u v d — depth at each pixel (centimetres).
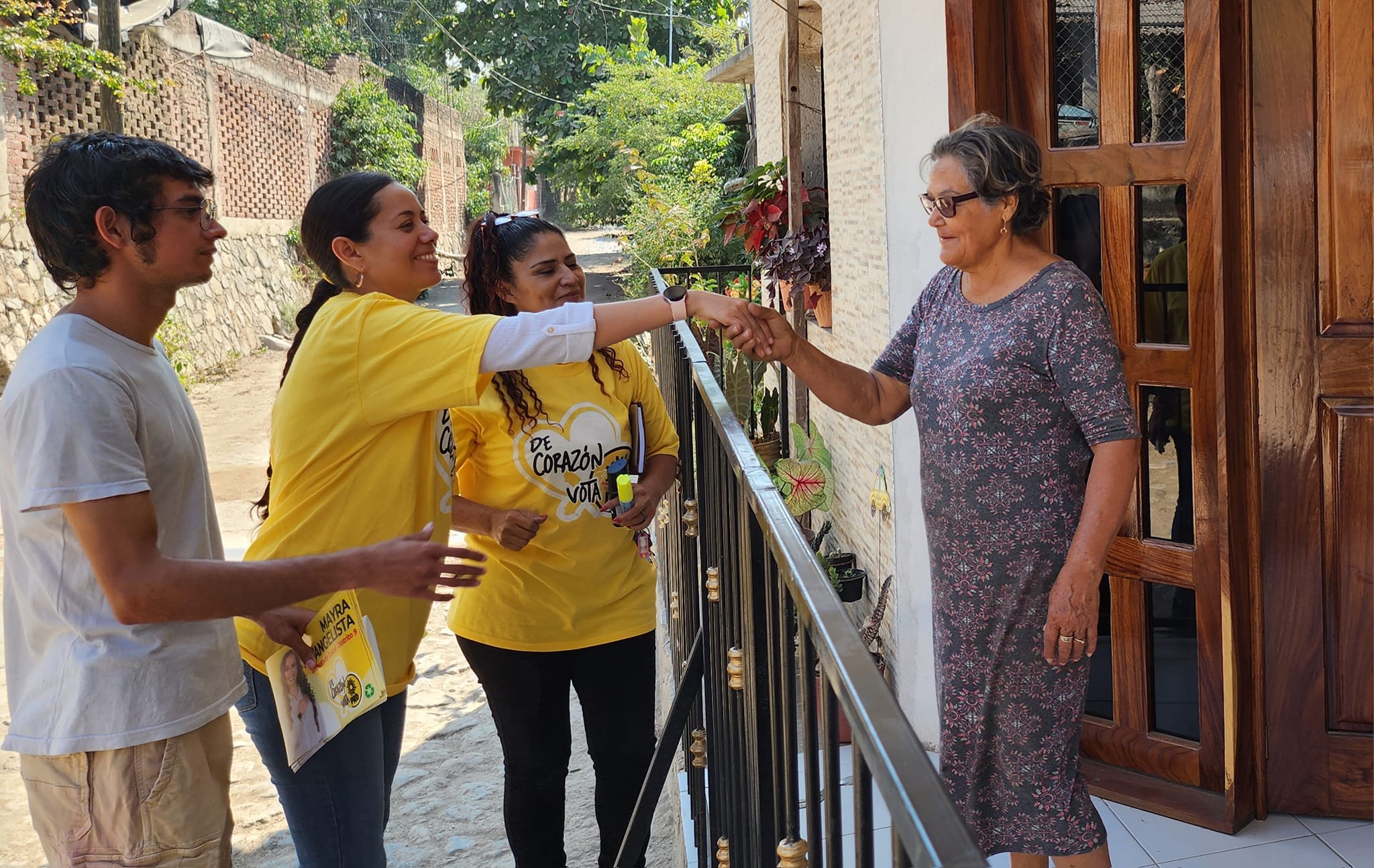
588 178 2294
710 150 1873
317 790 234
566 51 2506
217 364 1491
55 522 190
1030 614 237
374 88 2277
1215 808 313
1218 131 294
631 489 282
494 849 399
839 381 263
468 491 294
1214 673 312
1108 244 322
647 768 306
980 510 238
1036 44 329
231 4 2638
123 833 197
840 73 504
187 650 201
